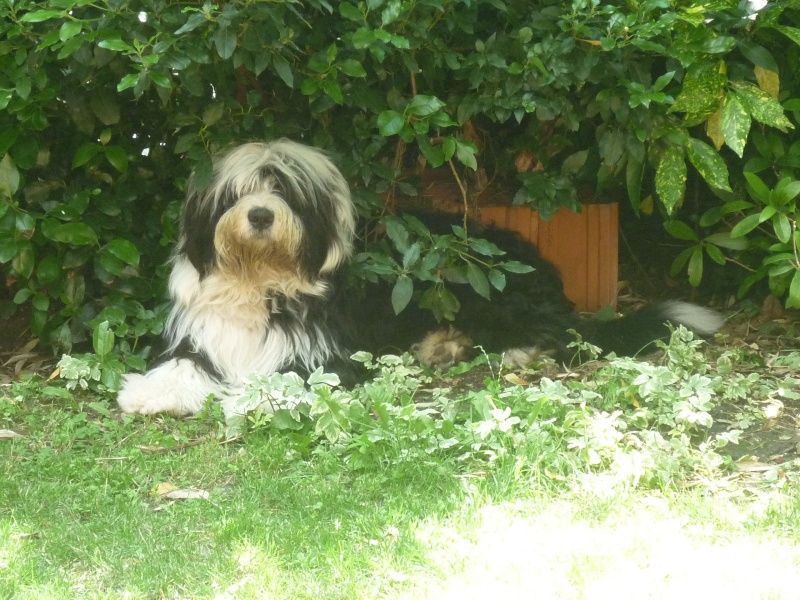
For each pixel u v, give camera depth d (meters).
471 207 3.89
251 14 3.26
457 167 3.97
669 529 2.83
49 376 3.59
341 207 3.48
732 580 2.69
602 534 2.82
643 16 3.44
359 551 2.79
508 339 3.75
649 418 3.23
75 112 3.54
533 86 3.50
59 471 3.05
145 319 3.60
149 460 3.12
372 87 3.62
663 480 2.99
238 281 3.42
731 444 3.19
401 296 3.49
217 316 3.47
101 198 3.62
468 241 3.54
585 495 2.95
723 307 4.08
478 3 3.55
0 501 2.95
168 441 3.20
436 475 3.02
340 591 2.69
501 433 3.10
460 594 2.66
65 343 3.62
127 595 2.70
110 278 3.61
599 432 3.07
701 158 3.62
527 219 3.94
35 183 3.63
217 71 3.41
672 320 3.78
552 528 2.84
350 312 3.59
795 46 3.69
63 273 3.66
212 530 2.87
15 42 3.40
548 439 3.09
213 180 3.43
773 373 3.57
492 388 3.29
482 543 2.79
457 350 3.74
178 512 2.93
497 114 3.53
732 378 3.48
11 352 3.75
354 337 3.58
